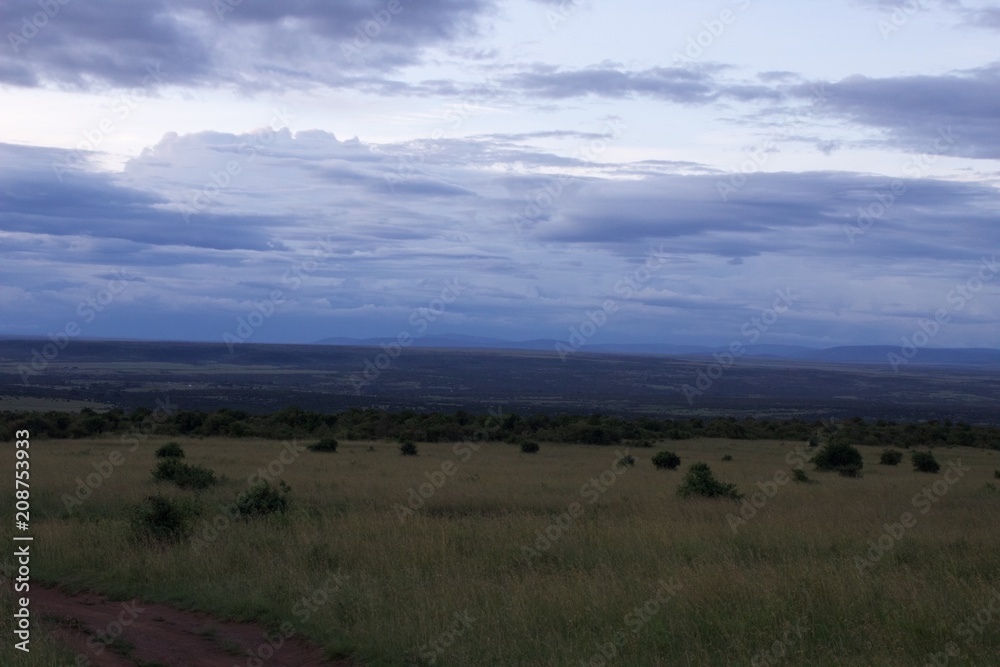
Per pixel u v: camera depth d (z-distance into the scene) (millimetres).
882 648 9109
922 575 12297
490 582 12211
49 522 17953
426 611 10742
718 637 9570
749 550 15023
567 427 61844
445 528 16500
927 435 63906
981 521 20062
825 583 11094
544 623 10234
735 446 58531
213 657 9852
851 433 64688
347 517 18703
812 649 9141
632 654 9133
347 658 9703
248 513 18891
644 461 45031
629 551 14836
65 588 13078
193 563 13672
